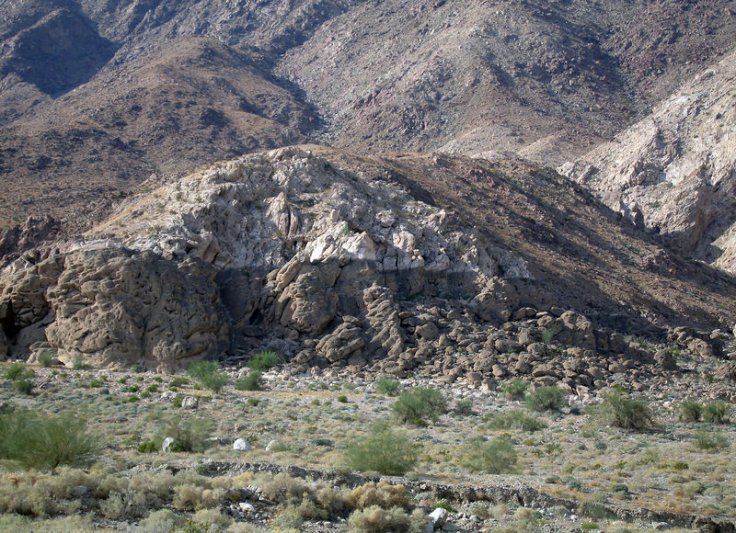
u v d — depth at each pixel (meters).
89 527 23.56
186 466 29.89
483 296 70.69
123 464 30.44
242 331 67.06
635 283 102.50
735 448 43.59
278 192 76.75
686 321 94.75
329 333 66.38
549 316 70.50
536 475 34.84
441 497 29.02
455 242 75.38
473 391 58.69
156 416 44.34
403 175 104.81
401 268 71.56
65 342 62.56
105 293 63.06
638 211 146.62
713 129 165.75
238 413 47.53
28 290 65.00
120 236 71.12
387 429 39.34
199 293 65.50
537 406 54.09
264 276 70.12
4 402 47.69
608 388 61.59
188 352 62.31
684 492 33.09
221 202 73.81
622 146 176.50
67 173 197.00
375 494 27.25
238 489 26.81
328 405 51.59
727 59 189.50
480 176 119.75
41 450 29.62
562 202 124.25
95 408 47.28
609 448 42.69
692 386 64.81
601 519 28.75
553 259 95.69
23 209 145.88
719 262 142.62
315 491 27.11
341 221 72.88
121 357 61.28
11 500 24.44
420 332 65.94
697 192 152.50
